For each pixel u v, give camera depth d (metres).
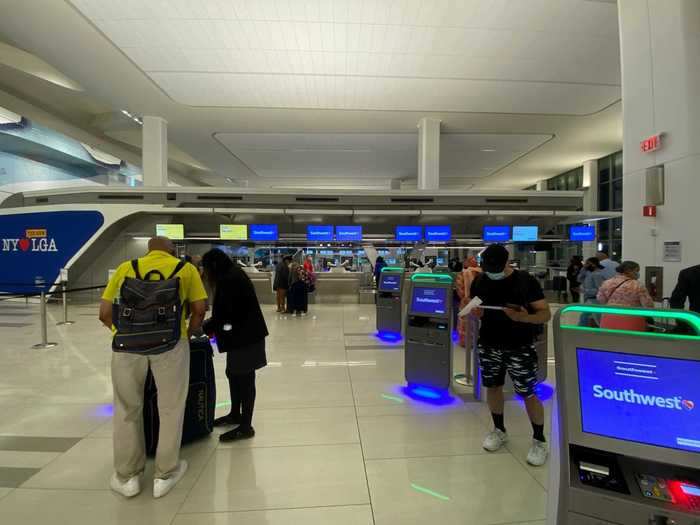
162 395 2.35
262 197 12.88
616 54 9.55
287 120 13.95
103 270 12.56
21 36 8.88
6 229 12.40
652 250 3.94
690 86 3.55
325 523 2.05
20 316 9.12
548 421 3.36
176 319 2.32
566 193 13.20
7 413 3.50
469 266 6.23
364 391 4.10
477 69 10.28
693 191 3.52
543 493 2.31
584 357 1.37
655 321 3.39
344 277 12.26
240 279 2.98
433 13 8.12
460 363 5.24
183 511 2.15
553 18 8.25
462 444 2.93
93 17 8.25
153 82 11.09
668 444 1.21
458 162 19.94
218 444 2.93
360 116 13.52
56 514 2.12
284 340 6.64
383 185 27.00
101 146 17.50
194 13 8.12
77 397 3.89
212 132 15.19
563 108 12.80
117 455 2.32
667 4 3.76
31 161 21.08
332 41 9.09
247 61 9.94
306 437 3.05
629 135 4.24
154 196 12.62
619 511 1.20
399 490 2.35
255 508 2.17
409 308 4.05
